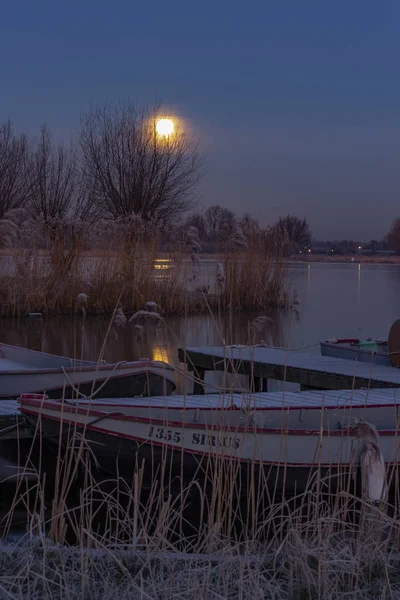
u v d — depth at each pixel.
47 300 19.47
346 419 6.50
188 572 3.88
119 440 5.99
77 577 3.95
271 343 15.43
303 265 60.66
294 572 4.02
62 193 29.33
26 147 30.91
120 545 4.21
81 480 6.36
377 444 5.25
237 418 6.27
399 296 26.80
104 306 19.55
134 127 30.28
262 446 5.84
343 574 3.95
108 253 19.77
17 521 5.57
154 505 5.88
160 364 8.88
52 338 15.86
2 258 19.02
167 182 30.20
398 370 9.59
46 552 4.07
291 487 5.92
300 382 9.64
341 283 34.41
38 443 7.06
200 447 5.88
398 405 6.66
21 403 6.24
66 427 6.05
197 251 9.46
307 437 5.92
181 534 4.91
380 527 4.38
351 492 5.84
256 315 20.02
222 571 3.92
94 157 29.77
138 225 21.02
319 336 16.55
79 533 4.64
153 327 17.52
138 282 19.33
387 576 3.84
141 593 3.57
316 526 4.43
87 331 16.89
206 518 5.70
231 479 4.94
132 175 29.59
